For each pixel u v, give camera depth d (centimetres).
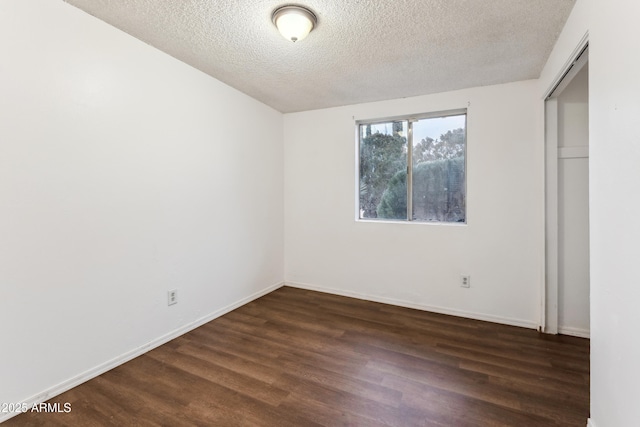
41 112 164
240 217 316
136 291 217
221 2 171
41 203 165
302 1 167
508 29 194
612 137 120
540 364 208
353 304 328
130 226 212
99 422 153
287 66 251
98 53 190
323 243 368
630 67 107
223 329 263
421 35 202
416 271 318
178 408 163
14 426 149
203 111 268
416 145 327
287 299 342
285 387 182
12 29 152
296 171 383
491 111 282
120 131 204
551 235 256
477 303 292
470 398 172
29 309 162
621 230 114
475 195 289
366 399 171
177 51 229
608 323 124
